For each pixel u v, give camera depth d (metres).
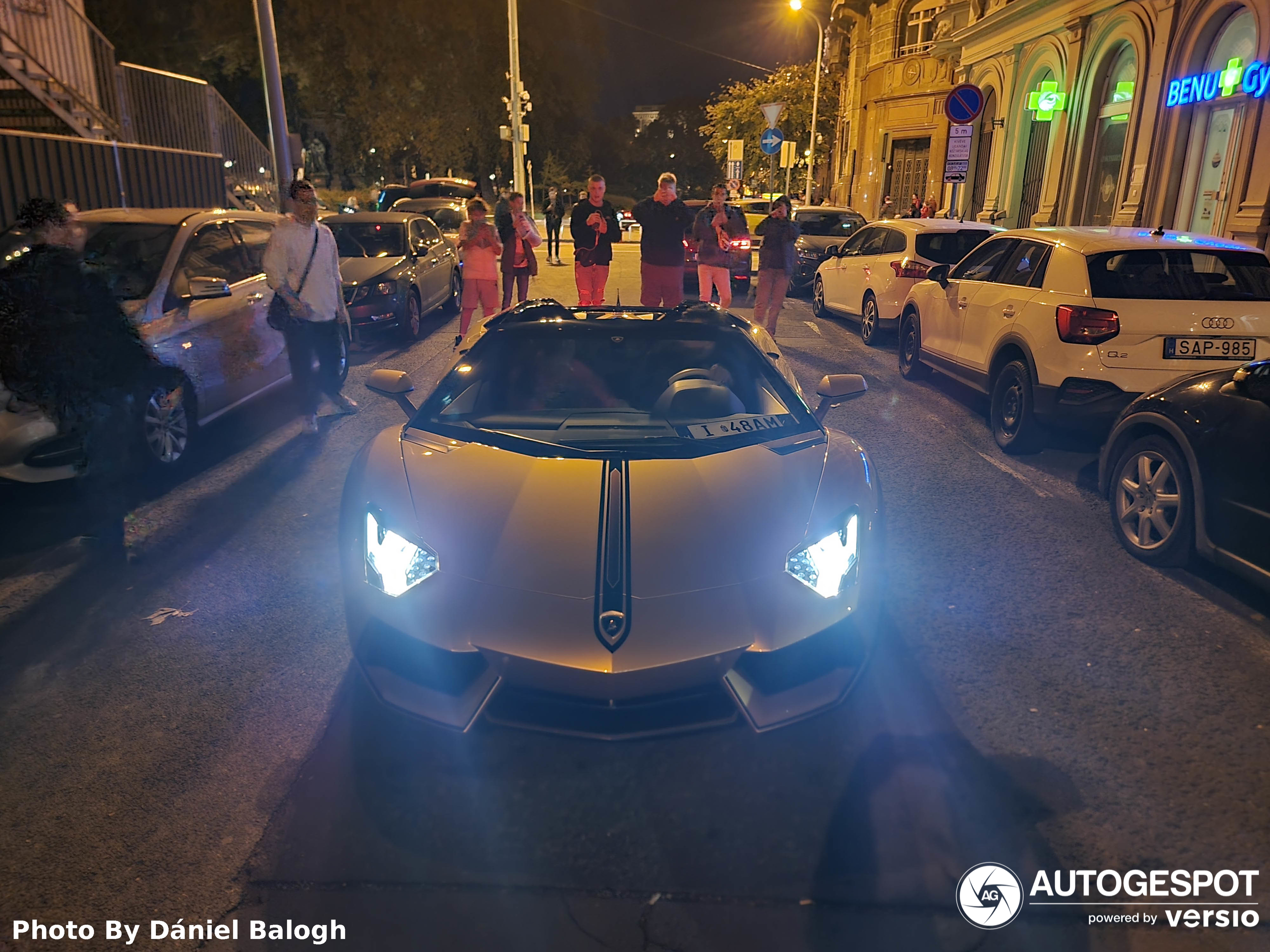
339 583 4.36
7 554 4.71
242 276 6.92
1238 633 3.84
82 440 4.38
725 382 4.03
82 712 3.27
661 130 111.69
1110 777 2.88
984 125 23.34
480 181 48.97
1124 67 16.61
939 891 2.41
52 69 13.99
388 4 36.09
